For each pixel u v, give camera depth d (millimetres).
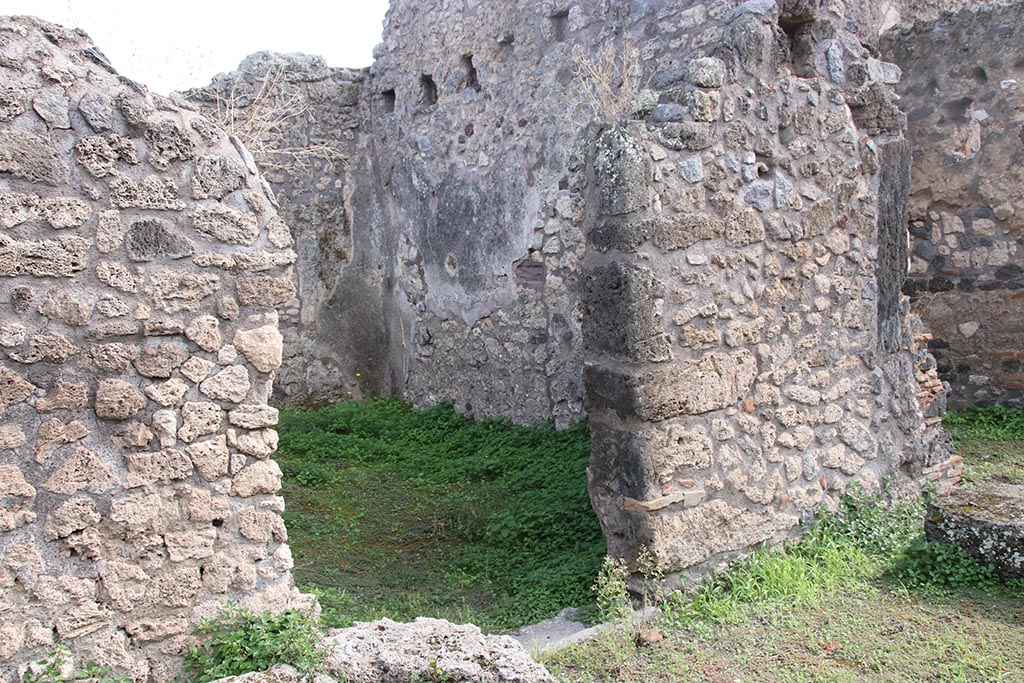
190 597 3371
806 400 5164
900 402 5617
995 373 8203
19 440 3033
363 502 6594
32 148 3047
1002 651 3863
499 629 4535
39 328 3068
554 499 6082
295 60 9750
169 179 3320
